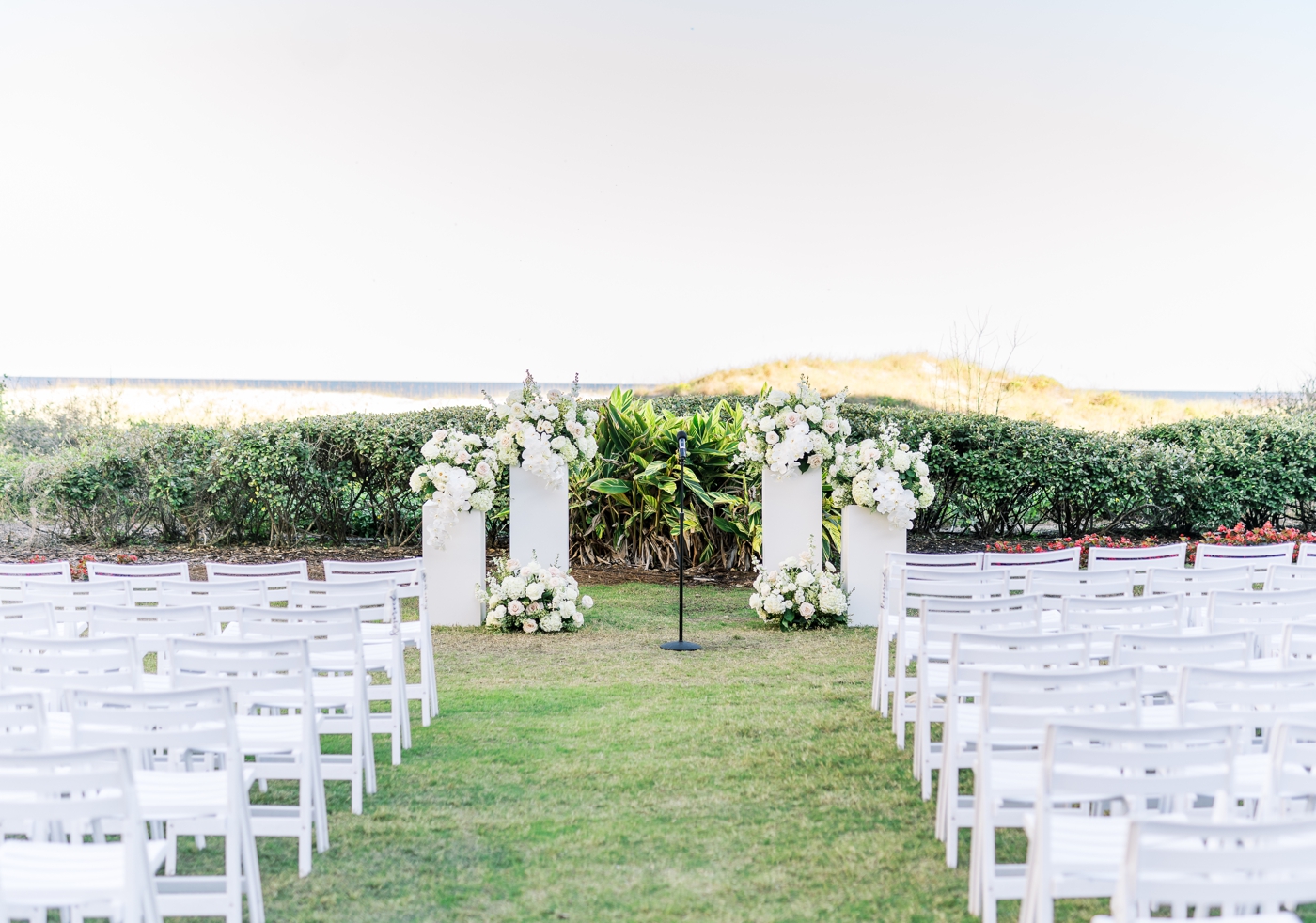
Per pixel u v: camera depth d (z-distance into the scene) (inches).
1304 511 475.2
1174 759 101.8
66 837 137.7
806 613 313.6
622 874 136.6
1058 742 102.6
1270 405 671.8
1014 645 140.2
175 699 117.9
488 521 453.7
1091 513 461.7
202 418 477.4
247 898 127.5
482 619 323.6
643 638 302.0
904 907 126.1
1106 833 110.5
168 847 136.1
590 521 439.2
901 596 196.9
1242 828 80.7
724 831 152.3
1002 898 118.8
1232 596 175.8
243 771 140.1
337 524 462.0
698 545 436.5
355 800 160.7
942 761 158.4
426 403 1145.4
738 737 200.8
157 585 198.7
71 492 435.8
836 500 343.9
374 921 123.2
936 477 456.4
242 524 457.4
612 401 437.7
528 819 157.6
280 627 162.4
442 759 187.8
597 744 196.2
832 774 178.2
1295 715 127.5
